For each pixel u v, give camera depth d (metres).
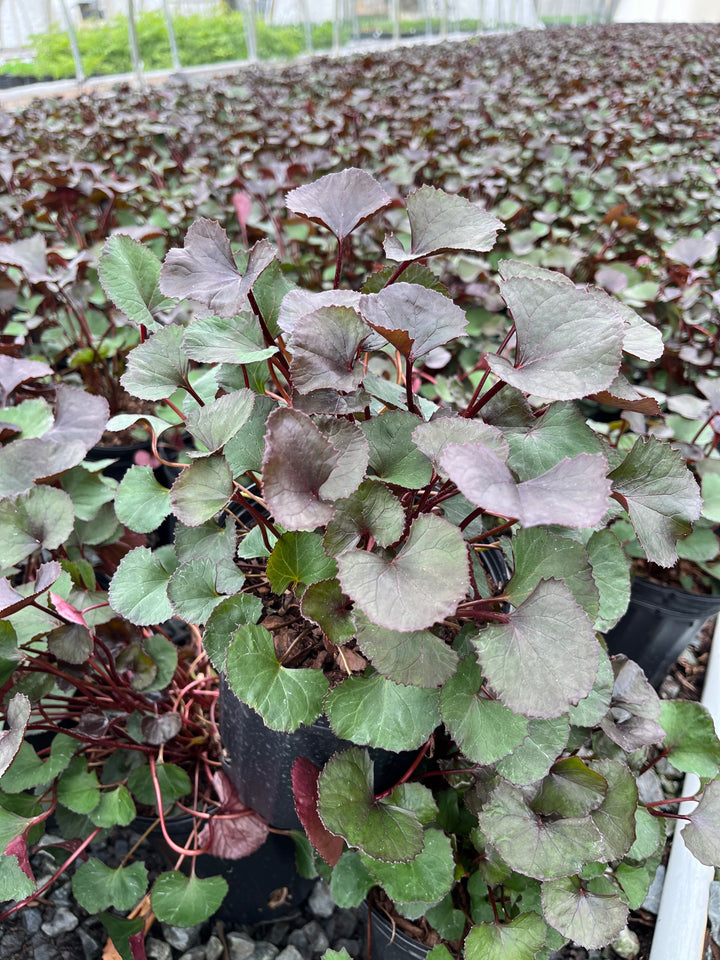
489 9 26.20
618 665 1.13
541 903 0.97
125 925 1.16
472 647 0.91
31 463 1.16
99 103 6.17
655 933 1.37
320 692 0.89
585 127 4.91
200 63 15.97
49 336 2.29
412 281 1.08
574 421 0.94
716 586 1.80
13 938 1.31
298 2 18.19
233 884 1.32
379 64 8.73
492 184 3.17
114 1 15.62
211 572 0.98
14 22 14.41
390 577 0.75
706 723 1.19
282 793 1.06
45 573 1.00
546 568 0.86
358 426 0.87
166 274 0.94
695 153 4.25
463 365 2.17
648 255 2.85
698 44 10.50
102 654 1.31
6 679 1.07
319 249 2.79
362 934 1.37
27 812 1.19
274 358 1.12
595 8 29.72
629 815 0.92
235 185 3.02
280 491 0.76
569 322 0.81
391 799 0.92
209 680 1.37
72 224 2.90
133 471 1.16
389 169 3.51
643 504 0.93
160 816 1.15
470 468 0.68
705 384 1.58
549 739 0.86
